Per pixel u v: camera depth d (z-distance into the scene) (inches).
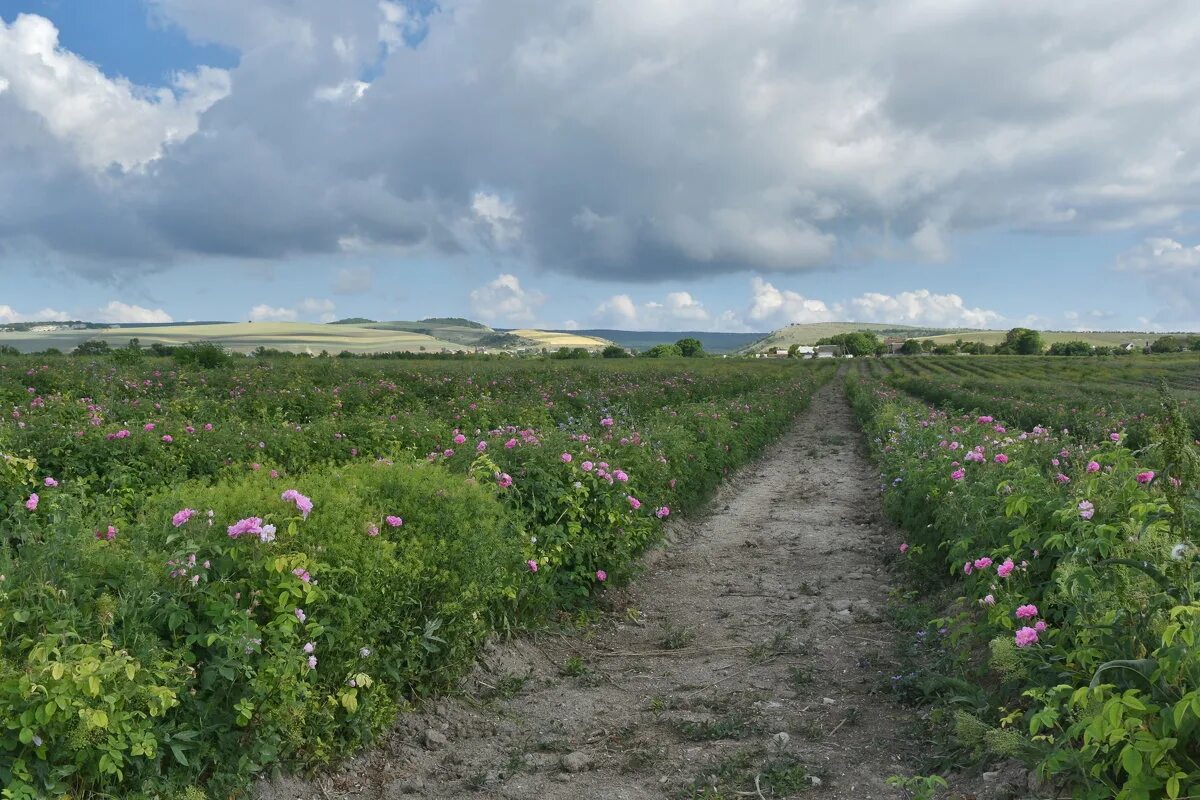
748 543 369.7
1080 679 134.0
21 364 890.1
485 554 204.2
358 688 163.9
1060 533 179.9
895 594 275.9
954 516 265.6
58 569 136.5
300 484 193.9
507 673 208.7
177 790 127.6
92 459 292.8
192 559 145.2
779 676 209.9
